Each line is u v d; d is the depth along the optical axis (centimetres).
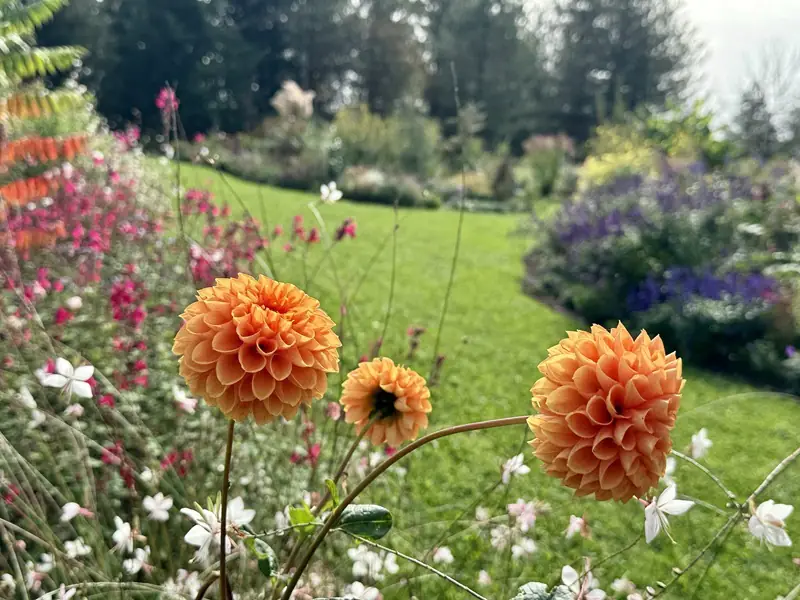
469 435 359
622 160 1381
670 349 631
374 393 135
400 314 617
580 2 4022
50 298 332
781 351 583
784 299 599
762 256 691
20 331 243
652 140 1658
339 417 228
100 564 178
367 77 3609
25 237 343
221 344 109
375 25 3531
